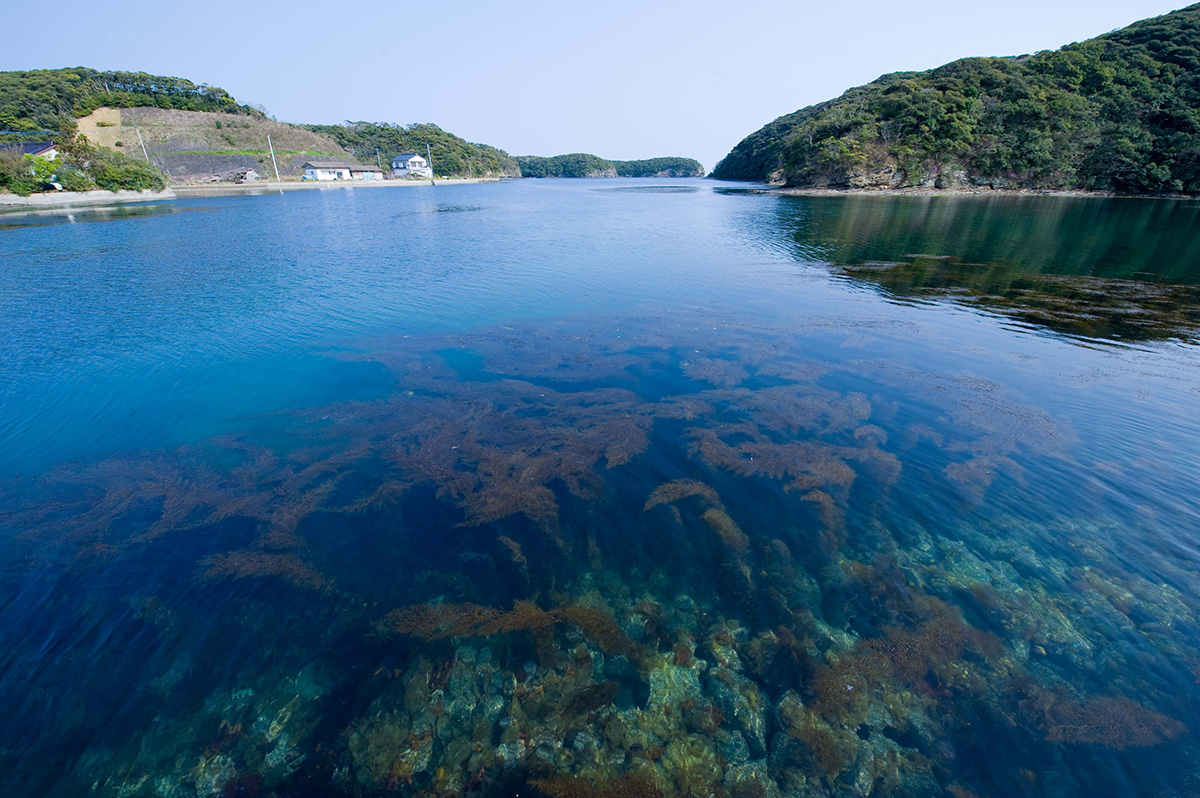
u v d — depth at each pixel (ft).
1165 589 21.70
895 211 168.45
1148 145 205.05
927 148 232.94
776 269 85.25
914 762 16.25
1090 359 46.98
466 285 73.10
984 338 52.90
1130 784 15.11
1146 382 41.81
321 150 409.69
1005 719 17.19
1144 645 19.30
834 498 27.61
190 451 32.09
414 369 44.06
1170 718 16.72
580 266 86.43
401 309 61.72
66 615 20.49
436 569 23.24
